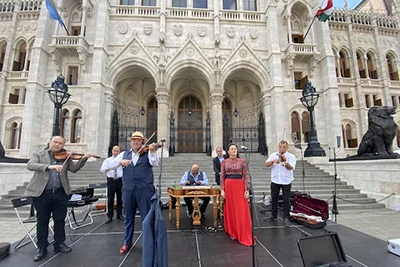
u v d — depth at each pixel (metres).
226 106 23.17
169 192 6.08
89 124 15.47
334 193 6.76
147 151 4.26
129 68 17.95
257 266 3.41
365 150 10.40
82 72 17.09
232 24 19.06
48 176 3.98
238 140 21.95
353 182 10.61
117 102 19.53
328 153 17.64
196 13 19.09
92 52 17.47
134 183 4.05
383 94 22.11
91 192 6.54
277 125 16.88
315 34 19.78
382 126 9.88
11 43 20.06
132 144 4.26
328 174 11.91
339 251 3.31
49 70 17.20
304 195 6.86
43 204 3.95
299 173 12.05
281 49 19.05
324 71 18.56
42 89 16.67
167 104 17.17
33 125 15.70
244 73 19.92
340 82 21.69
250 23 19.27
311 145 13.59
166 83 17.30
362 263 3.50
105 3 17.42
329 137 17.75
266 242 4.39
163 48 17.75
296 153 17.34
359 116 21.09
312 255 3.12
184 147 21.70
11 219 7.40
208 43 18.48
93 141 15.22
